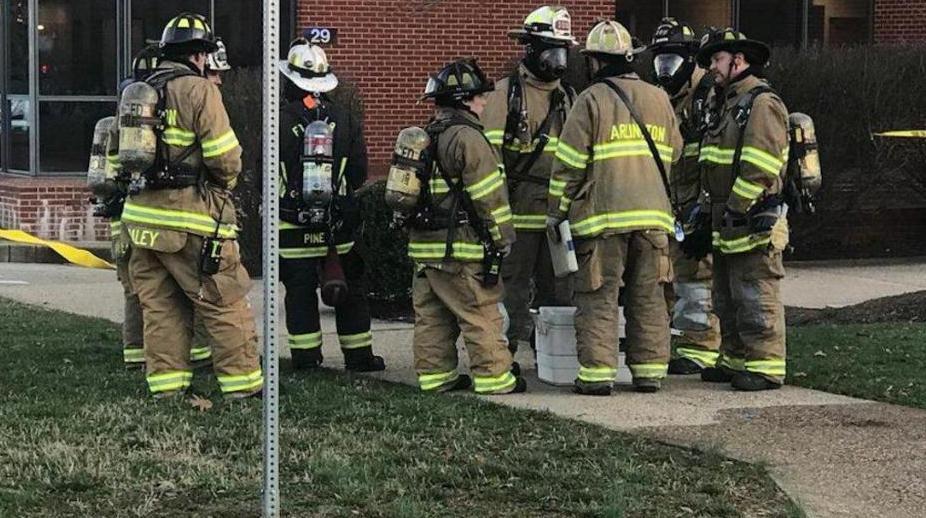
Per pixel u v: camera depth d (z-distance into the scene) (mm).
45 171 16266
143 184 6648
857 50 15156
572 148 7188
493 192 7238
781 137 7340
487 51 17156
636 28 18406
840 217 15406
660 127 7352
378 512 5059
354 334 8211
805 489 5551
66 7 16156
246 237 13453
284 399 7043
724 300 7922
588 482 5512
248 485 5371
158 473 5527
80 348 8891
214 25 16516
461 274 7344
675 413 6949
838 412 7004
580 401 7266
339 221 7965
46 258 15305
